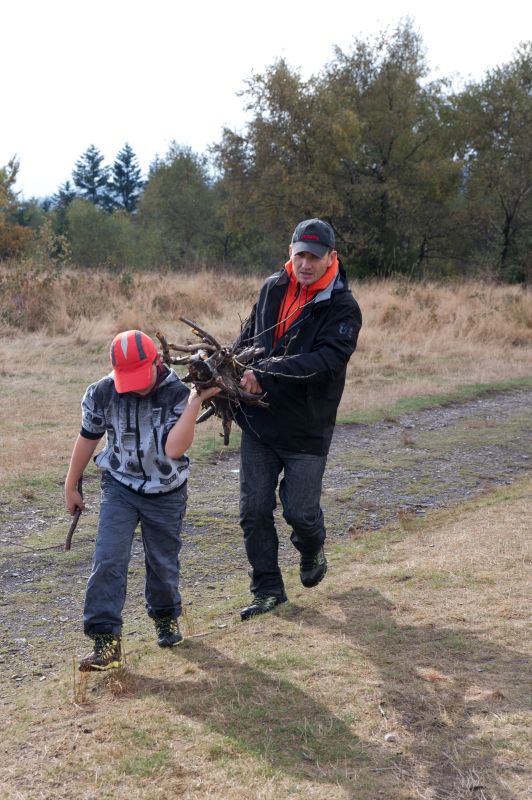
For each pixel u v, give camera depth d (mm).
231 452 8203
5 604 4859
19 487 6852
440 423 9805
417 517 6312
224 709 3225
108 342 13438
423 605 4152
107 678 3615
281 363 3902
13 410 9422
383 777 2758
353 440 8930
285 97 32406
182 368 11922
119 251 52344
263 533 4305
